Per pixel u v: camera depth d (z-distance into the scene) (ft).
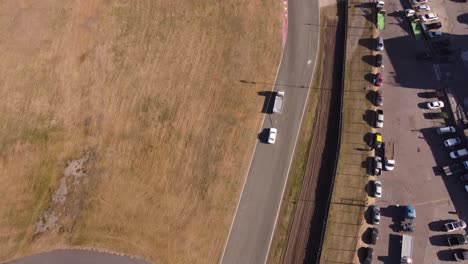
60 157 201.67
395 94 205.26
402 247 177.47
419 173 190.80
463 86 204.64
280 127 203.00
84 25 228.43
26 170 199.62
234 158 198.08
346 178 190.80
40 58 221.46
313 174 194.29
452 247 177.78
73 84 215.51
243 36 221.87
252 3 228.84
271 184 193.47
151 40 223.51
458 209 184.14
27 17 231.30
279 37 220.84
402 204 185.98
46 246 187.32
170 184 194.80
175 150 200.64
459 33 215.51
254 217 188.44
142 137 203.82
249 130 202.90
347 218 184.44
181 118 206.49
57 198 194.70
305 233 184.96
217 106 208.13
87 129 206.39
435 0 222.89
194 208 190.49
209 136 202.49
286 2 228.63
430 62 210.38
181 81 213.87
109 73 217.15
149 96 211.61
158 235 186.91
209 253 183.62
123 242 186.60
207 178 195.11
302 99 207.82
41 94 213.87
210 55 218.59
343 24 222.28
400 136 197.57
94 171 198.59
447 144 191.72
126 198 193.36
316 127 202.49
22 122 208.54
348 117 201.16
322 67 214.28
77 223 190.49
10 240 188.65
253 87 211.00
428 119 199.82
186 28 225.35
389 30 217.77
